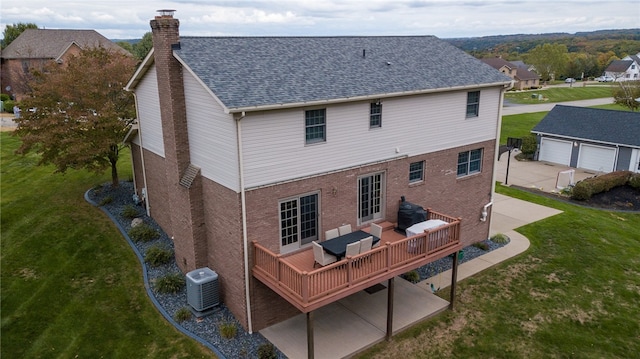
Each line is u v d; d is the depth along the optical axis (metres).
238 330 13.66
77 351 12.71
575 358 12.84
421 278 16.80
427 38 21.19
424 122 16.61
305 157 13.60
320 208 14.45
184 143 14.87
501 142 43.94
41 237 19.36
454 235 14.67
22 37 57.84
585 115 36.22
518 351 13.06
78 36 59.03
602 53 162.75
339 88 13.90
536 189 29.39
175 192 15.59
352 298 15.45
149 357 12.45
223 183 13.25
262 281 12.88
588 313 14.83
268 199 13.14
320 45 16.88
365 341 13.13
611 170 33.34
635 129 32.62
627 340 13.60
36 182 26.66
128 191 24.89
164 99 14.73
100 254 18.06
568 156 35.91
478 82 17.45
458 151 18.25
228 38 15.20
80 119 20.75
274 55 15.03
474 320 14.41
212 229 14.58
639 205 26.56
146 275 16.53
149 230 19.36
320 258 12.80
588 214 24.36
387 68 16.45
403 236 15.54
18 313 14.40
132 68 22.75
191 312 14.34
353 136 14.61
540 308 15.05
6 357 12.52
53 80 21.62
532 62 116.75
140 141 20.78
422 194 17.44
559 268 17.66
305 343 13.06
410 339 13.45
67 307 14.70
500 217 23.36
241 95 12.02
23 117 21.50
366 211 16.00
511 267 17.73
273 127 12.66
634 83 53.94
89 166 22.25
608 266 17.91
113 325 13.81
